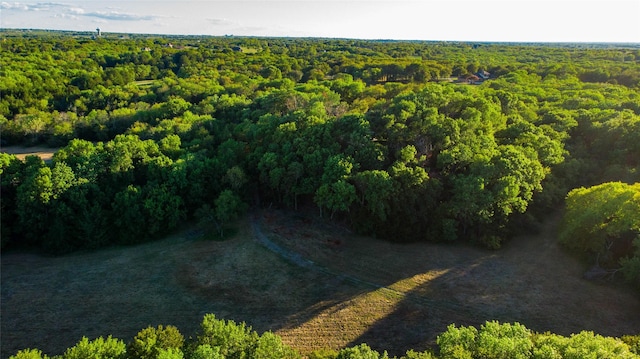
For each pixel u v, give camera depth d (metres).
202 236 68.75
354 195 64.88
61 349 46.56
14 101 124.31
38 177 65.00
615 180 70.50
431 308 51.47
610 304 50.75
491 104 84.12
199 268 60.38
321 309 51.81
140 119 109.12
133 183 74.06
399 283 56.16
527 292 53.59
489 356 32.06
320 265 60.47
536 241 64.50
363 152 69.62
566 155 76.56
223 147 83.94
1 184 67.75
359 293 54.41
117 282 57.81
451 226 63.56
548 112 93.25
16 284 57.66
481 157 65.06
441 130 70.75
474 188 61.41
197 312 51.88
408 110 75.69
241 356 33.75
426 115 74.00
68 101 132.00
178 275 59.00
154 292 55.59
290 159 73.00
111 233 67.75
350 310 51.50
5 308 52.84
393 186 64.75
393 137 72.19
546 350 31.45
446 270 58.59
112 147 75.75
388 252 63.22
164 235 69.75
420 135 73.12
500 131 79.88
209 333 35.12
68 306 53.25
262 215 73.94
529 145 72.06
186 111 105.81
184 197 73.31
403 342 46.50
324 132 75.06
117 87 141.38
